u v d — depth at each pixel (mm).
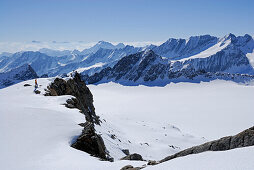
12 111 25562
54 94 48906
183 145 84812
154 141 81812
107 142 42781
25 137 19516
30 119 23531
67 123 23281
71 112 29062
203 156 9633
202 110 191500
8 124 21922
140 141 76125
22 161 15461
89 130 21859
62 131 21047
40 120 23453
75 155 16188
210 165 8477
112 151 37531
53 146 18031
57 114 26297
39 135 19922
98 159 15930
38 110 26734
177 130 108688
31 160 15562
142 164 14070
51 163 14805
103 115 129375
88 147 20156
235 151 9266
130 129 97812
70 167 13641
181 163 9555
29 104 34000
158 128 104688
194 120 160875
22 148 17578
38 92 44562
